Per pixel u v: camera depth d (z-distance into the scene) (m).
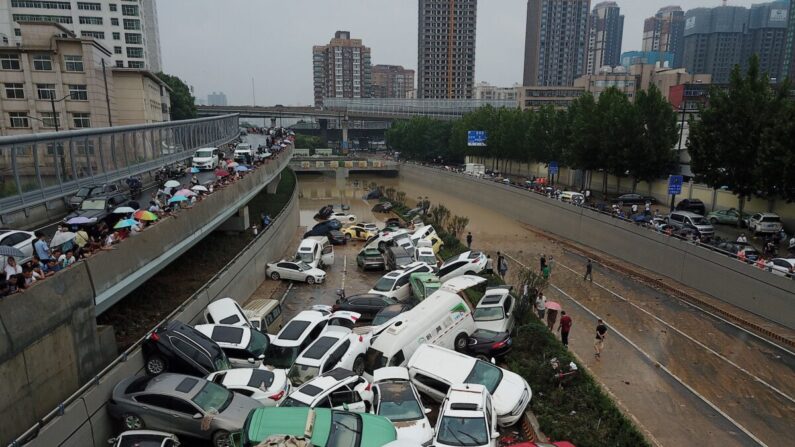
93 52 55.72
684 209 45.66
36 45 54.09
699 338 23.81
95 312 15.34
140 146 35.53
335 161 111.50
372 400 15.47
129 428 14.00
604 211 44.09
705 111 37.72
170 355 16.39
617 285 32.84
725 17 199.00
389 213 67.69
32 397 12.42
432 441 13.22
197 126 54.22
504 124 80.00
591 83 132.25
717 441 15.68
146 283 24.25
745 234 37.31
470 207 70.00
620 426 14.80
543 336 20.50
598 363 21.08
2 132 54.50
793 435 16.05
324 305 25.88
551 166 64.31
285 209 44.56
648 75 133.88
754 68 35.66
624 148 49.75
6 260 13.46
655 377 19.83
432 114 132.25
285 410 11.73
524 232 52.53
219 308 21.34
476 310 22.98
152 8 125.75
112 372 14.78
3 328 11.59
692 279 31.36
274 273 33.34
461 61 192.75
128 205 25.14
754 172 33.12
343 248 43.81
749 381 19.55
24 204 21.36
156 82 70.75
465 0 189.00
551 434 14.66
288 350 18.86
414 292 27.62
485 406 13.73
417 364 17.00
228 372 15.98
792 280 24.22
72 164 25.53
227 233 36.53
